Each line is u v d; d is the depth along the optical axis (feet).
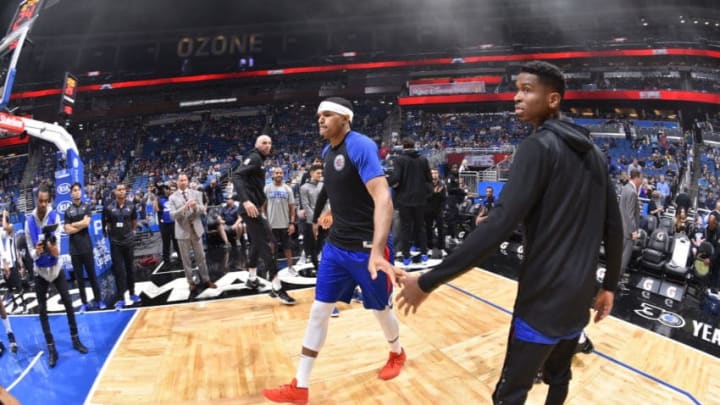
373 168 7.77
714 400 9.29
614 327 13.88
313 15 134.72
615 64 114.62
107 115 116.88
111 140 113.80
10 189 93.25
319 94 119.65
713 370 10.77
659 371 10.66
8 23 92.89
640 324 14.24
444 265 4.41
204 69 137.08
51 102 123.95
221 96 131.23
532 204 4.44
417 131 100.48
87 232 17.61
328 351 11.98
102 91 130.21
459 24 130.62
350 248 8.46
